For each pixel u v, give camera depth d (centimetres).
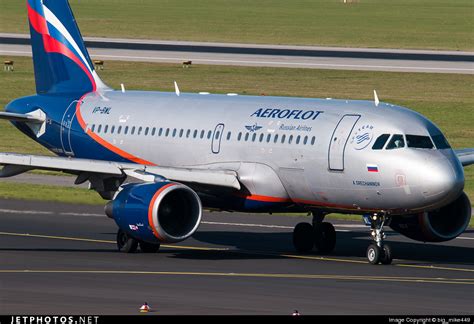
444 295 11675
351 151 14262
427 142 14025
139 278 12538
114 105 17762
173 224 14600
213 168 15825
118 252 15100
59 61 18762
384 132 14125
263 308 10556
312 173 14700
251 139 15475
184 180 15000
